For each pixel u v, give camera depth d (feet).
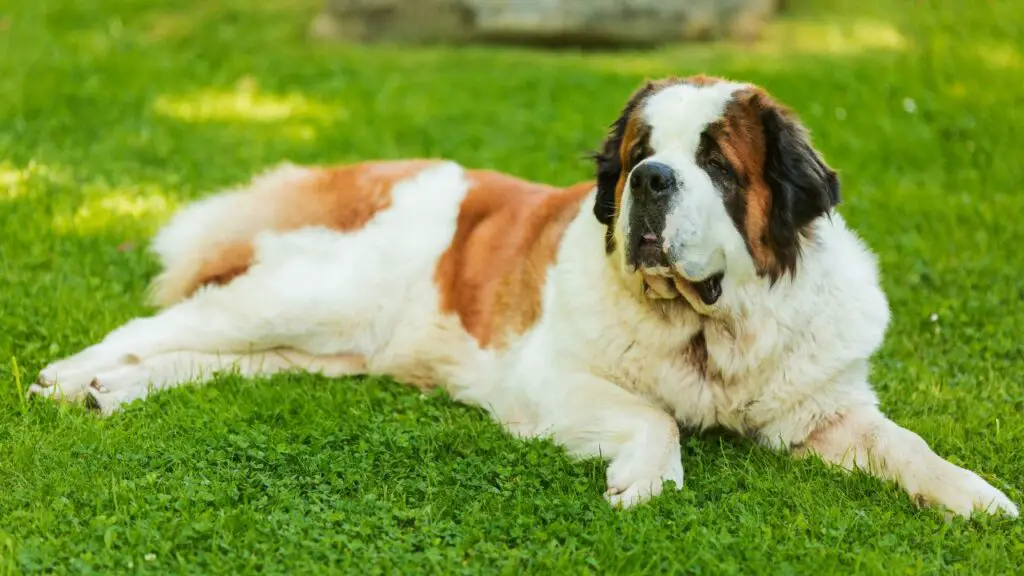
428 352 20.68
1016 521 15.78
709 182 16.58
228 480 16.34
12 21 50.01
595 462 17.47
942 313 23.71
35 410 18.38
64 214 28.19
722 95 17.04
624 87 42.57
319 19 52.06
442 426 18.47
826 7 54.19
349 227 21.29
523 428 18.88
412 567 14.14
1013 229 29.04
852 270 18.42
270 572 13.89
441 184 21.56
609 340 18.13
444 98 41.42
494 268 20.45
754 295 17.34
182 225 22.33
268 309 20.47
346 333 20.93
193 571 13.91
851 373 18.08
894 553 14.75
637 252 16.43
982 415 19.27
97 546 14.30
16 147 33.32
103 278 24.79
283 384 20.03
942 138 37.09
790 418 18.20
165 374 19.88
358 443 17.75
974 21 47.16
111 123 37.22
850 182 33.55
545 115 39.37
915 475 16.72
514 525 15.26
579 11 49.26
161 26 51.42
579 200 20.10
